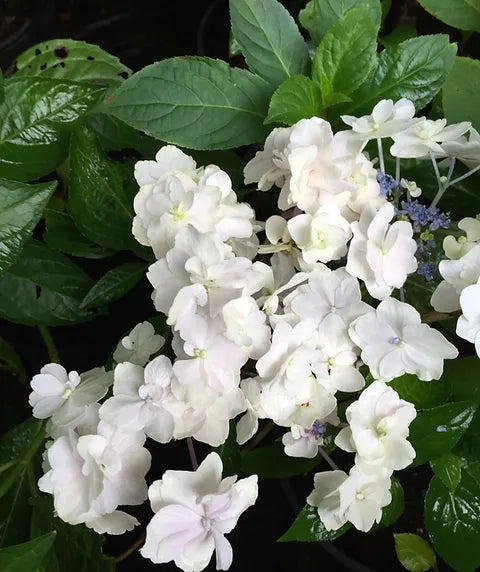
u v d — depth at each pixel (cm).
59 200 38
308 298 22
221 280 21
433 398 24
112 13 57
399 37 42
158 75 29
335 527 24
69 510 22
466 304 22
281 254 24
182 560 21
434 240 28
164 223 23
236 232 23
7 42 55
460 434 25
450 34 45
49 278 33
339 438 23
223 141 29
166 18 57
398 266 23
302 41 30
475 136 26
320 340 23
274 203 35
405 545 31
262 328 22
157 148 36
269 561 36
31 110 30
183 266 22
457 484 26
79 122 31
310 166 23
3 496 30
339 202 24
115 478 22
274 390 22
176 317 21
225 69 29
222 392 21
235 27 29
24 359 40
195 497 21
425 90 29
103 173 30
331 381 23
